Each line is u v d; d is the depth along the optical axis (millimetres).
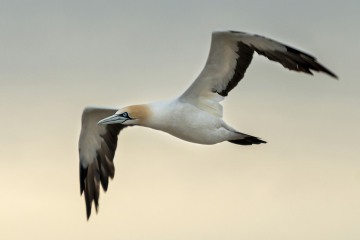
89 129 19406
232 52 16953
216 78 17359
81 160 19797
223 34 16547
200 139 17734
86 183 19938
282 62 16625
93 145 19688
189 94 17547
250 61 16984
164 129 17734
